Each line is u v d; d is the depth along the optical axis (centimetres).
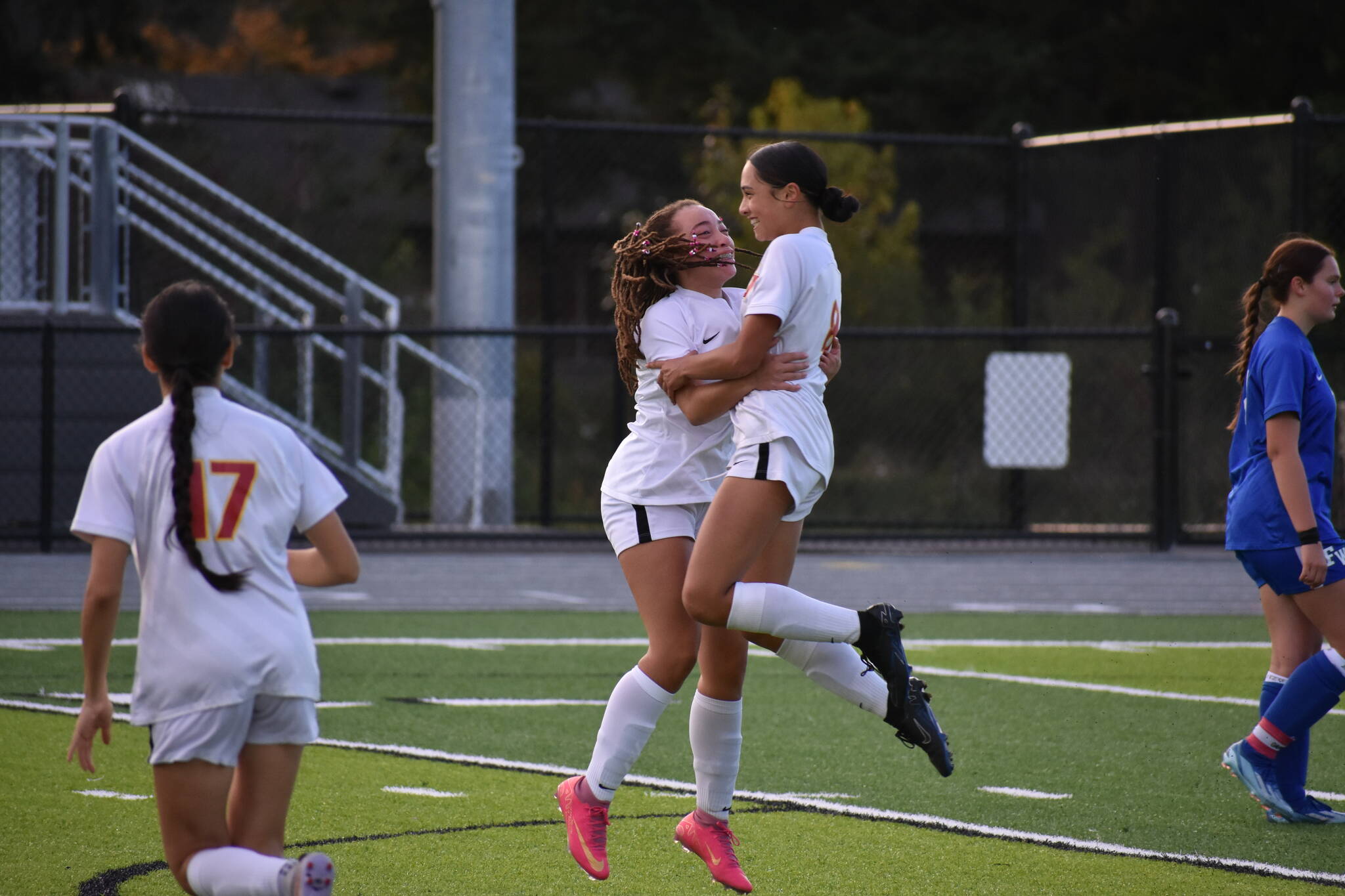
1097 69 11031
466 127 5306
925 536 5019
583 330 4662
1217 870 1669
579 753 2244
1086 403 7406
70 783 2000
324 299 7388
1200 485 6334
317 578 1327
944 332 4853
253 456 1263
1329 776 2147
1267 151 7300
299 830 1806
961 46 10800
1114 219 7625
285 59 11906
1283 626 1927
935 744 1548
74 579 4128
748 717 2530
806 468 1530
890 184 8262
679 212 1606
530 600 3962
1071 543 5266
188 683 1215
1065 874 1653
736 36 10781
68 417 4819
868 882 1620
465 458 5316
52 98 9631
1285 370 1836
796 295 1536
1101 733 2423
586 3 10825
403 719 2484
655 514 1582
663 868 1667
